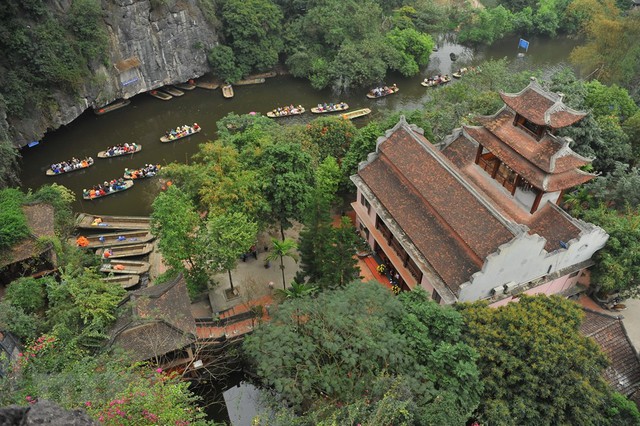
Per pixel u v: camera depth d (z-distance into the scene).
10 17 58.72
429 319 28.70
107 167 64.88
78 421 13.80
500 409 25.05
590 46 76.44
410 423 22.67
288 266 45.34
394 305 29.27
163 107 79.19
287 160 42.75
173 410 21.59
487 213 35.53
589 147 50.41
